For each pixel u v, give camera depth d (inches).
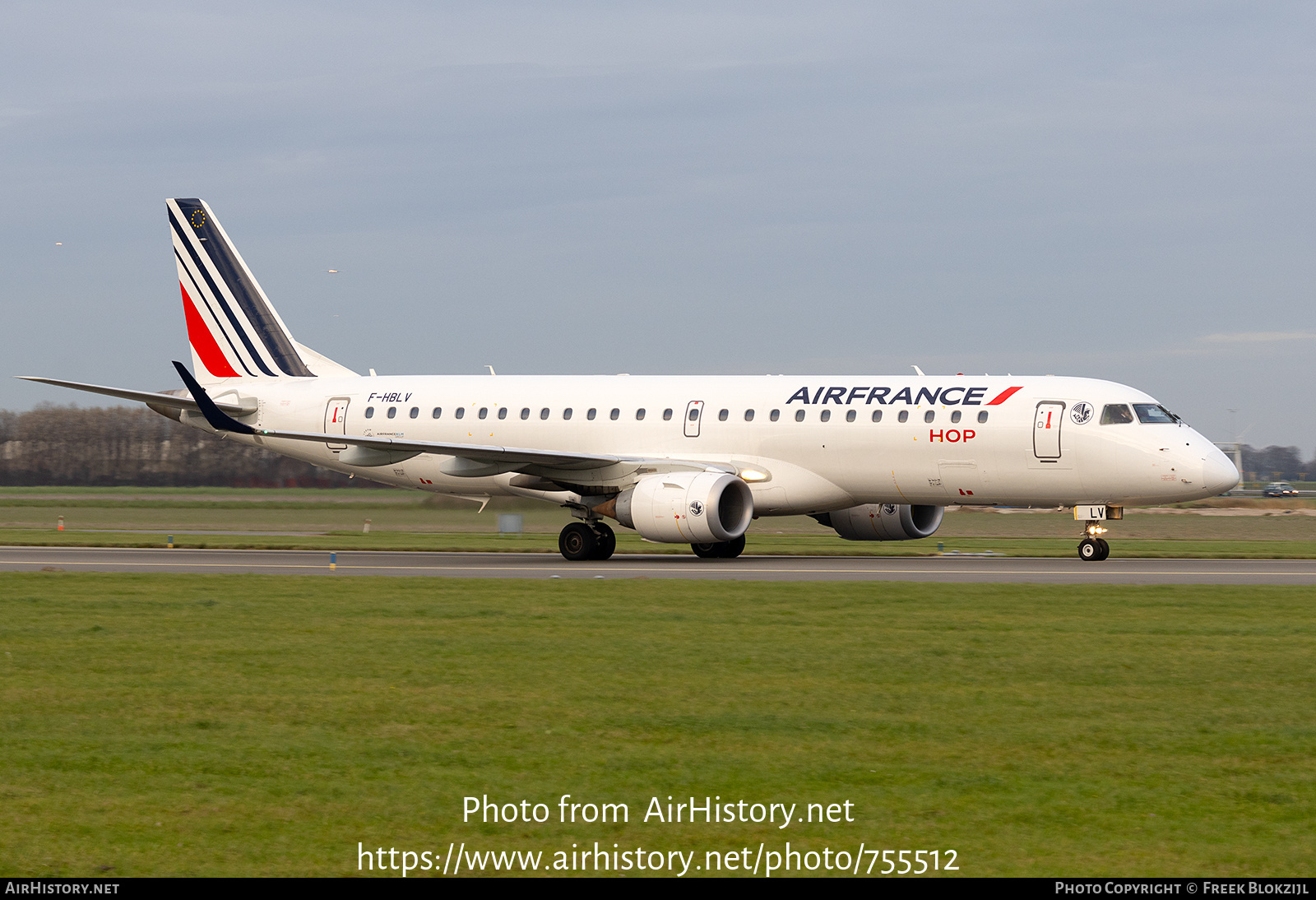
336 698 1026.1
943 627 1412.4
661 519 2434.8
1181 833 681.0
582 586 1882.4
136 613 1556.3
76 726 928.9
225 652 1246.9
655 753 845.8
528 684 1077.1
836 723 928.3
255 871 629.3
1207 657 1207.6
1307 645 1283.2
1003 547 2972.4
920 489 2500.0
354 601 1688.0
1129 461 2314.2
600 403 2763.3
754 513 2637.8
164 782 778.2
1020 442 2384.4
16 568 2313.0
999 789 760.3
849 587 1836.9
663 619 1488.7
